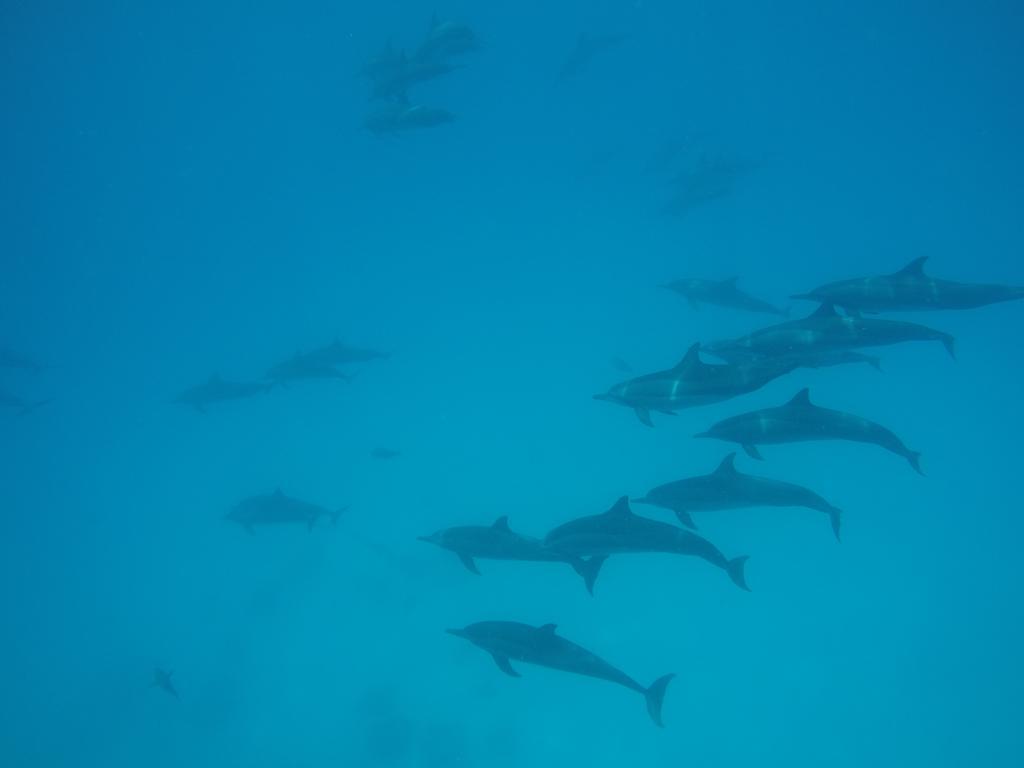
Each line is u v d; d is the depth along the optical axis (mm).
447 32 15922
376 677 20250
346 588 23219
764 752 16703
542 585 21859
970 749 15922
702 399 8500
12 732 20719
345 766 18328
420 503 25422
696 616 20234
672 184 27766
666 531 8141
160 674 16016
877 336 9242
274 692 20500
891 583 20547
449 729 18547
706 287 19406
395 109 15953
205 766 18922
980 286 9586
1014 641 18234
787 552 22031
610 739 17688
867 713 17250
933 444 24938
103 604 25375
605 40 28047
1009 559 20438
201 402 21281
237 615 23547
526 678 19516
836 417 8609
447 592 22188
